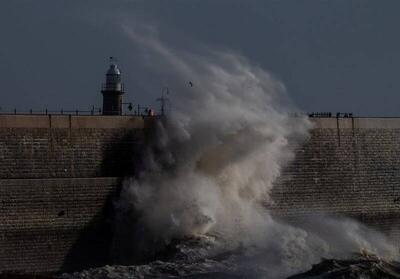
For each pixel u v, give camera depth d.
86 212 173.88
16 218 167.25
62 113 181.75
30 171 175.25
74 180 172.75
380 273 151.25
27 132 175.62
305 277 148.50
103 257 175.00
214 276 153.50
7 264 166.25
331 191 199.50
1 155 173.12
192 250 171.50
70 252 171.75
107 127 183.12
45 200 169.88
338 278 147.25
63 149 178.50
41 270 169.00
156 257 175.38
